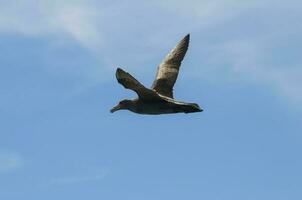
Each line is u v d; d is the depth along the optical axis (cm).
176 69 3023
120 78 2748
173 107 2838
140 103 2866
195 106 2819
